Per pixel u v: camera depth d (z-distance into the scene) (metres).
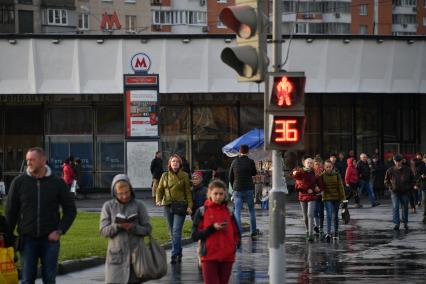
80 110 100.94
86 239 43.78
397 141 104.94
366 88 98.81
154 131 79.94
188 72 95.94
